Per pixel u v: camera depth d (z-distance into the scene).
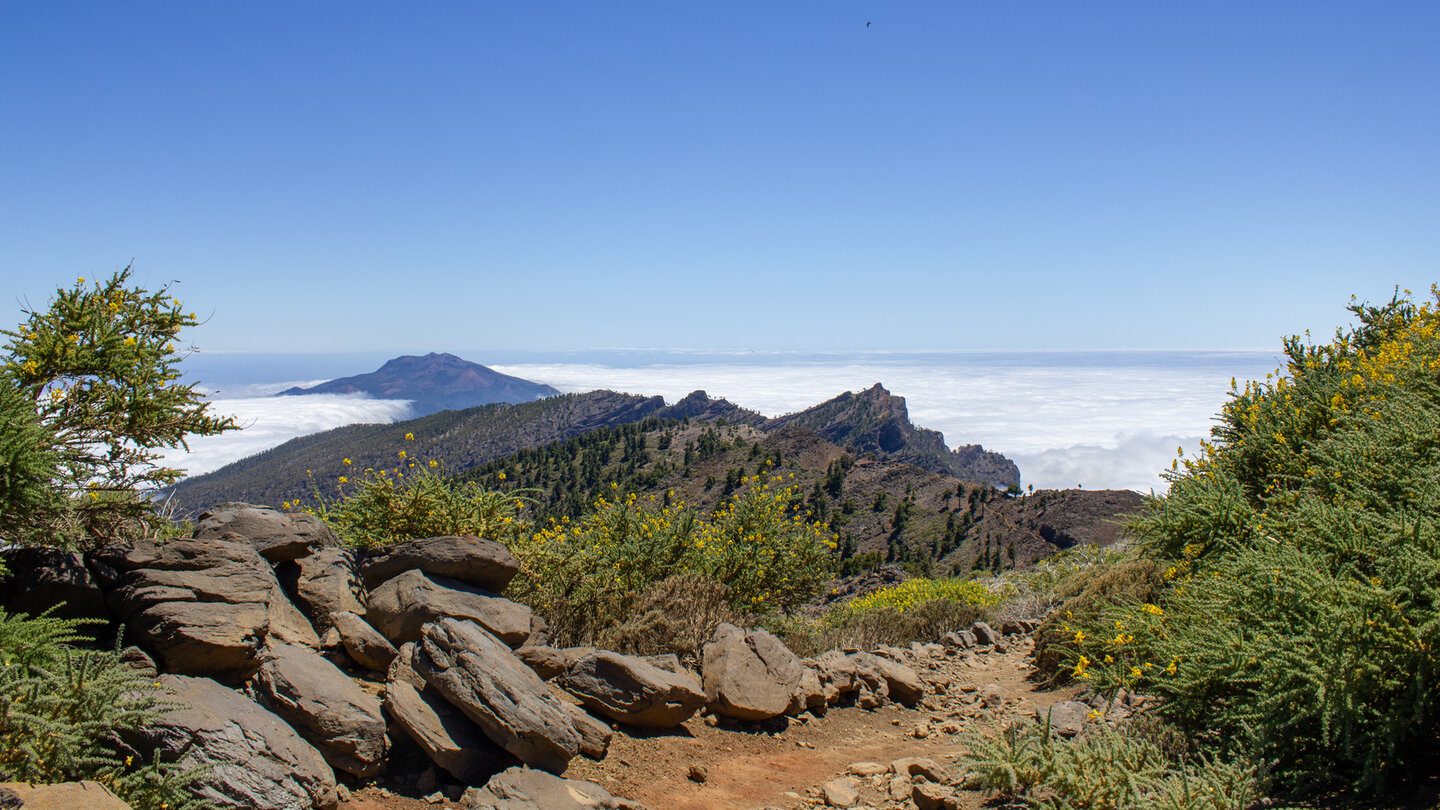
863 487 80.44
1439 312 10.92
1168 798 4.21
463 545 7.05
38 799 3.27
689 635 8.76
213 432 7.33
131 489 6.83
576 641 8.92
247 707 4.58
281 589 6.48
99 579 5.46
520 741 5.06
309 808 4.31
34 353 6.36
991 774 4.84
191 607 5.25
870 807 5.43
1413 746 4.32
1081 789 4.55
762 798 5.66
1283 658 4.50
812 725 7.48
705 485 90.69
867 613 13.67
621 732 6.41
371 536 8.47
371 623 6.61
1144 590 9.66
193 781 4.04
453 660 5.41
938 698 8.88
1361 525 5.22
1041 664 9.85
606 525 12.45
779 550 13.27
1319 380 9.19
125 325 6.98
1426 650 4.21
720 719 7.17
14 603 5.13
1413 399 6.76
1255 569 5.27
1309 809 4.15
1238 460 8.54
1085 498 52.12
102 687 3.98
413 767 5.09
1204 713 5.28
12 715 3.56
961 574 50.12
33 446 5.30
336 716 4.81
